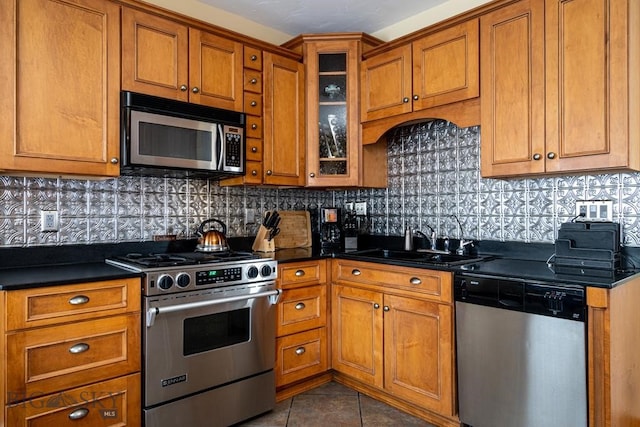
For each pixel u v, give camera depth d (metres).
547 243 2.26
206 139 2.35
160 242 2.49
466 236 2.61
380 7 2.69
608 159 1.78
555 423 1.68
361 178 2.83
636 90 1.80
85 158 1.96
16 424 1.56
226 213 2.81
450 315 2.04
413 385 2.22
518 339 1.78
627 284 1.73
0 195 1.99
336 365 2.66
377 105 2.70
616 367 1.62
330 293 2.70
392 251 2.86
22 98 1.79
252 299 2.23
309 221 3.22
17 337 1.56
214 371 2.09
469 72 2.24
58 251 2.13
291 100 2.77
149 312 1.84
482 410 1.92
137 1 2.10
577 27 1.87
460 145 2.65
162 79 2.20
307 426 2.18
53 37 1.87
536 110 1.99
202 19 2.65
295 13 2.78
